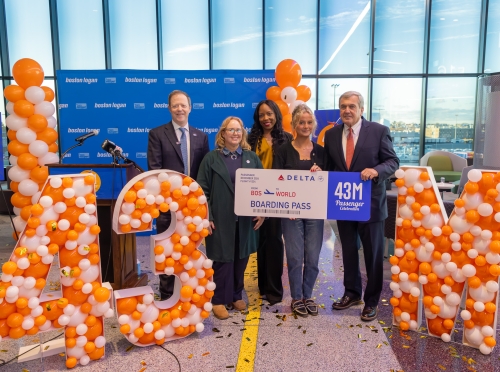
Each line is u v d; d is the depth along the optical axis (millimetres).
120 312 2195
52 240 2010
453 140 8102
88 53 7695
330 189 2469
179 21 7750
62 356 2223
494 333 2176
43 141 3186
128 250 3115
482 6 7559
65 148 5082
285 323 2592
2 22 7617
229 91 5141
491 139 2570
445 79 7859
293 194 2510
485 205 2094
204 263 2395
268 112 2936
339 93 8008
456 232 2217
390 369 2043
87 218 2061
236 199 2557
